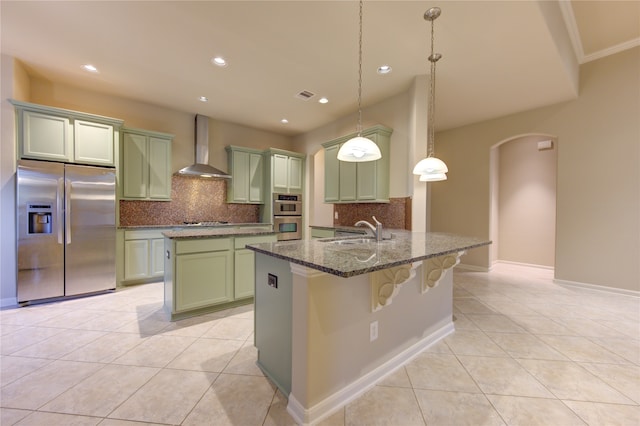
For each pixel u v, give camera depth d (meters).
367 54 2.87
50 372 1.80
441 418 1.43
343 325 1.55
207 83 3.60
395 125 3.87
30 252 3.03
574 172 3.87
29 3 2.21
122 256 3.74
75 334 2.36
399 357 1.92
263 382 1.72
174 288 2.59
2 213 3.02
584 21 3.01
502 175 5.68
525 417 1.44
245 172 5.27
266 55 2.93
